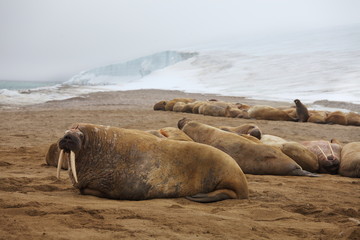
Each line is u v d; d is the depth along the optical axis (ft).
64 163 37.50
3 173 34.53
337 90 195.11
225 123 84.07
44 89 222.89
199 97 186.60
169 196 25.63
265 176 36.29
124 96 183.52
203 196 25.23
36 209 20.47
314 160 41.14
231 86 265.13
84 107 127.44
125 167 25.53
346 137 71.61
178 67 393.29
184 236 17.39
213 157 25.90
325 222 21.50
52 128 75.92
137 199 25.44
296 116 96.53
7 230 16.80
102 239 16.42
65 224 18.30
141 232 17.54
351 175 39.52
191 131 41.01
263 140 45.80
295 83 237.25
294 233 18.98
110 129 26.71
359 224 19.56
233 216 21.59
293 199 27.09
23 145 56.59
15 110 115.96
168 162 25.75
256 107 96.53
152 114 103.30
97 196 25.86
